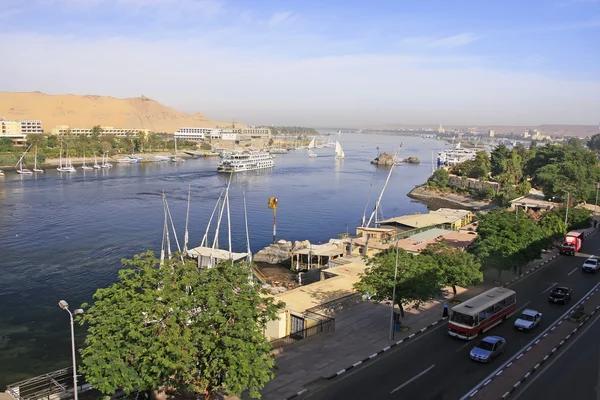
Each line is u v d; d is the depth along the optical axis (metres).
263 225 133.12
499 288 56.59
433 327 52.12
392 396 36.19
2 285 78.62
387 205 175.25
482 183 194.25
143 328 31.56
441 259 59.78
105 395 34.72
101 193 171.00
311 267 94.06
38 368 52.56
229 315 33.19
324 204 169.12
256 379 31.69
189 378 31.53
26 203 147.62
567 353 44.72
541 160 194.38
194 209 148.00
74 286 78.81
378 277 51.62
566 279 71.12
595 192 149.75
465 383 38.38
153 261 36.62
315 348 45.34
